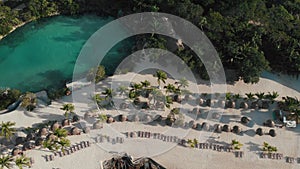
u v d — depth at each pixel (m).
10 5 92.81
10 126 66.50
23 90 77.31
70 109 70.06
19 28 89.69
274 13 86.56
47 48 86.25
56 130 65.69
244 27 82.75
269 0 92.62
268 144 68.50
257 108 74.31
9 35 88.25
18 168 62.28
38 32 89.62
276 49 80.88
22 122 69.44
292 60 79.81
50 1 93.81
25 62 83.19
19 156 63.94
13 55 84.38
